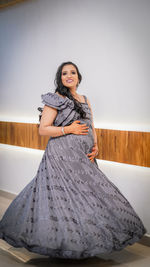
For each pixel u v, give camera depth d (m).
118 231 2.40
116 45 3.02
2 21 4.21
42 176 2.56
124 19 2.95
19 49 4.02
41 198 2.46
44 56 3.71
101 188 2.51
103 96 3.17
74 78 2.64
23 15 3.92
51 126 2.55
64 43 3.49
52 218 2.34
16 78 4.09
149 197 2.89
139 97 2.88
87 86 3.30
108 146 3.12
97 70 3.20
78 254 2.23
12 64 4.14
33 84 3.87
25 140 3.96
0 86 4.36
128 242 2.43
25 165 4.06
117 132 3.03
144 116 2.85
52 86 3.64
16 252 2.69
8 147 4.30
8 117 4.26
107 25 3.08
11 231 2.49
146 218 2.92
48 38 3.66
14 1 3.89
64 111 2.56
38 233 2.31
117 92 3.04
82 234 2.29
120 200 2.54
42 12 3.70
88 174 2.51
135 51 2.88
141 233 2.54
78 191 2.44
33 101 3.88
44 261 2.52
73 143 2.54
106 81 3.13
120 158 3.03
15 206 2.62
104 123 3.18
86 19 3.26
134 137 2.90
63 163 2.51
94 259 2.57
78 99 2.71
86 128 2.62
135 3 2.86
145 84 2.82
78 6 3.32
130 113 2.96
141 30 2.83
